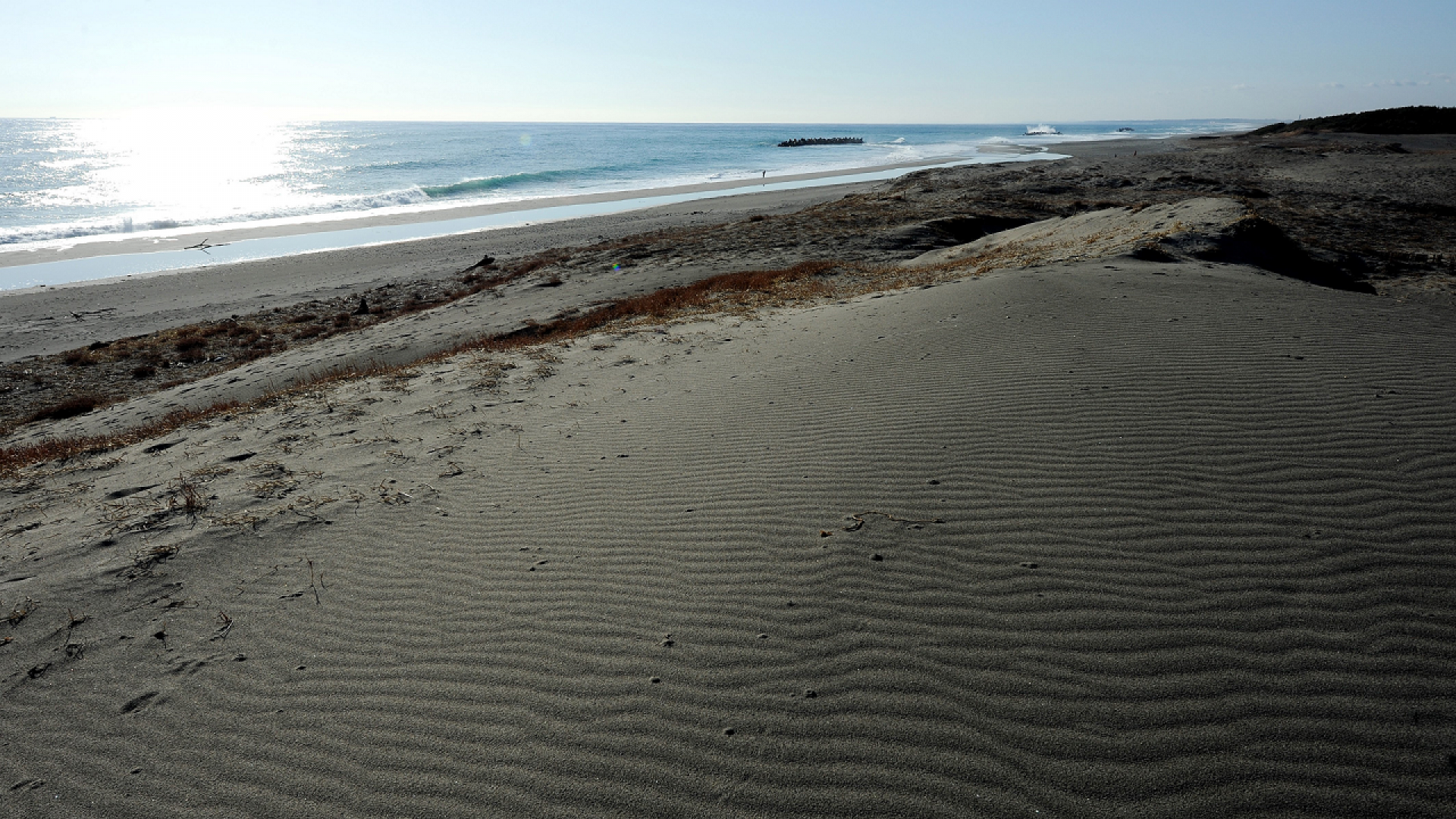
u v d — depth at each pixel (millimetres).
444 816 3053
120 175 70312
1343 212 24938
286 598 4844
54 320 23219
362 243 38031
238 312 23875
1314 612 3643
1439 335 7270
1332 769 2871
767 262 23344
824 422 6711
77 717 3834
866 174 73875
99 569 5379
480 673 3902
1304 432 5281
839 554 4566
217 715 3768
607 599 4445
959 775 3027
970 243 24062
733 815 2947
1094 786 2922
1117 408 6004
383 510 6082
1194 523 4422
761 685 3600
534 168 84312
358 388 10789
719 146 138750
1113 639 3639
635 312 16531
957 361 7766
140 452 8797
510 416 8508
